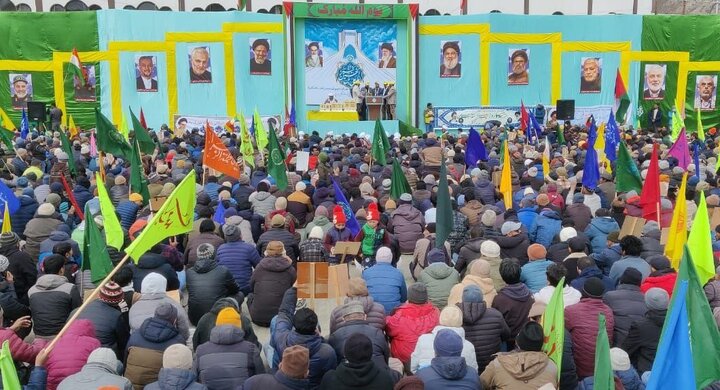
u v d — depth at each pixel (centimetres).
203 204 1113
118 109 3122
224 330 545
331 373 480
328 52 3173
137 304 641
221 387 525
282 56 3138
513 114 3184
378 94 3128
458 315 579
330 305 938
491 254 809
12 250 823
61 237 899
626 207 1131
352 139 2320
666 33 3259
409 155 1878
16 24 3070
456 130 3172
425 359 566
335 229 968
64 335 568
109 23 3067
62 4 3600
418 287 642
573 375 568
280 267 796
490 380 508
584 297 644
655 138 2378
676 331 350
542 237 998
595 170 1225
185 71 3120
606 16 3231
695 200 1160
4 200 1058
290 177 1420
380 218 1102
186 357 492
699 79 3316
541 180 1409
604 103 3288
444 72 3212
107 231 778
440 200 799
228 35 3100
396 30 3188
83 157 1817
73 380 481
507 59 3212
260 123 1838
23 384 550
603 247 977
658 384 353
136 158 1223
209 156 1272
